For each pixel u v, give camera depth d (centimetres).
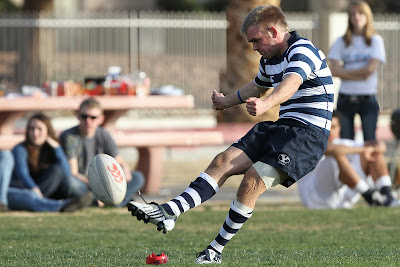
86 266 1844
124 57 7775
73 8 12444
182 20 6719
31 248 2239
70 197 3525
